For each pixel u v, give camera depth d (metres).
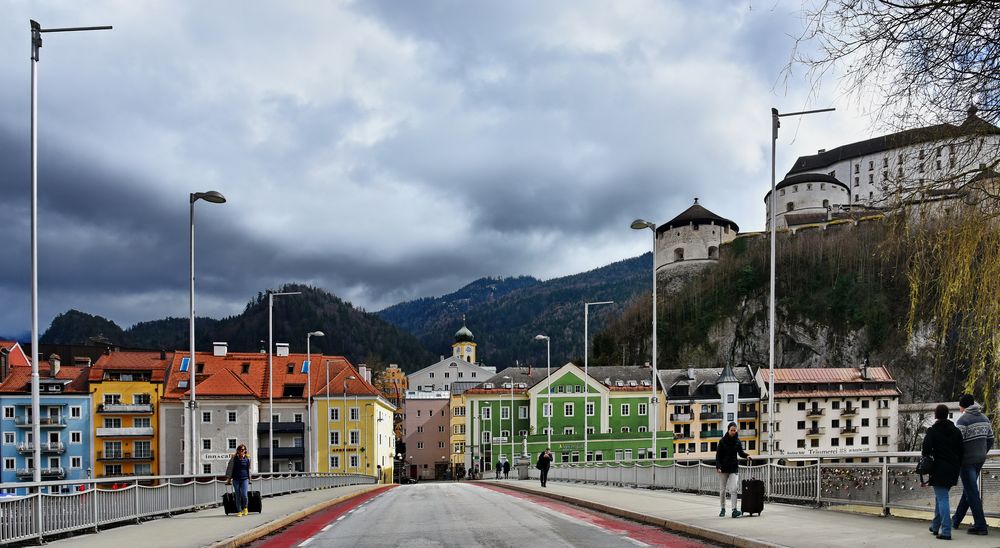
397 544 12.82
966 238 11.34
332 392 78.31
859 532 11.66
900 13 9.35
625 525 15.53
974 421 10.92
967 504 11.34
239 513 19.11
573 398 88.31
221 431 72.00
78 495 14.56
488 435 87.75
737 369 100.62
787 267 128.25
